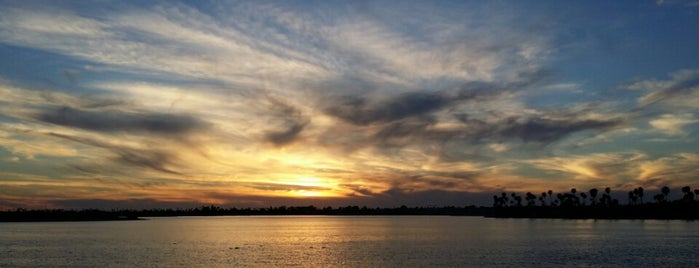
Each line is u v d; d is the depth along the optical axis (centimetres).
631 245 11050
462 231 18812
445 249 10581
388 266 7800
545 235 15062
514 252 9806
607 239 12925
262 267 7725
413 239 14000
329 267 7712
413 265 7906
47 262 8444
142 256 9300
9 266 7956
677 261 8181
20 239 14312
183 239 14400
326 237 15388
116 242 13050
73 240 13838
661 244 11250
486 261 8350
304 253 9831
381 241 13250
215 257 9094
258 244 12325
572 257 8812
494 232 17375
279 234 17638
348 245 11869
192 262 8350
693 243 11462
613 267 7550
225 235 16888
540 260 8419
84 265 8038
